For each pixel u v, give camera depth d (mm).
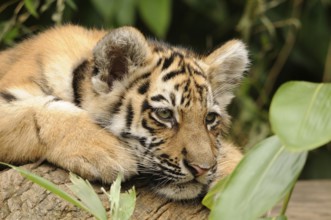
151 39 11227
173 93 9898
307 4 19016
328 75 18984
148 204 9406
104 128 10055
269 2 18984
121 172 9297
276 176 7527
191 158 9531
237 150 11320
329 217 11969
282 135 6926
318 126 6934
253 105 17078
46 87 10469
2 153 10086
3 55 11977
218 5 18516
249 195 7508
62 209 8820
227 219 7477
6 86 10539
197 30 19656
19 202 8953
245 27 17172
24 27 15789
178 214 9406
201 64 10672
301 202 13211
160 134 9852
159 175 9734
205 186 9695
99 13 17516
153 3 16328
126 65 10289
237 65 11250
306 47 19219
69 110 10023
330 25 19266
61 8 14336
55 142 9656
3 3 17281
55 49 10883
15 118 9977
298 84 7270
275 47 19094
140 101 10055
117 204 8086
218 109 10211
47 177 9281
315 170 19031
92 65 10453
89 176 9375
